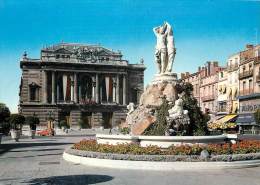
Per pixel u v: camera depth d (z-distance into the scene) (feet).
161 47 104.53
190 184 50.55
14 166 70.74
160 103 98.73
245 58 248.11
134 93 410.93
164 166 62.85
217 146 69.26
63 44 397.60
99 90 397.39
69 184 51.01
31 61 377.30
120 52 407.85
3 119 252.01
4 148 120.78
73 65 388.98
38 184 51.34
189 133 87.25
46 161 78.23
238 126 240.73
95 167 66.59
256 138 161.89
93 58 396.78
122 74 402.72
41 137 226.79
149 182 52.03
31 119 332.60
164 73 104.42
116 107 395.14
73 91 388.78
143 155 65.62
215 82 285.43
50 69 379.96
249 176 56.59
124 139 77.15
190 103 91.56
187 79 353.92
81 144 81.25
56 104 377.91
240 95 245.45
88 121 390.42
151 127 87.45
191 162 63.21
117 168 65.00
